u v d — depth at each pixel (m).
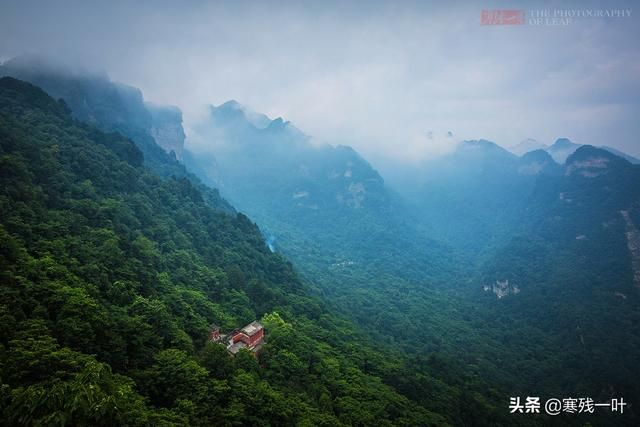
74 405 34.00
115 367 47.72
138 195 110.06
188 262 93.00
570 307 163.88
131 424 37.81
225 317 78.81
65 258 61.38
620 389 113.44
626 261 180.62
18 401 33.31
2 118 100.12
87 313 49.09
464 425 80.38
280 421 53.84
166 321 60.69
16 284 49.22
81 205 82.50
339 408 64.38
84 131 127.00
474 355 134.00
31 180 79.25
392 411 70.00
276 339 74.69
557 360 134.38
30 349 39.91
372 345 106.25
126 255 75.25
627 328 143.75
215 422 48.00
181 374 50.44
